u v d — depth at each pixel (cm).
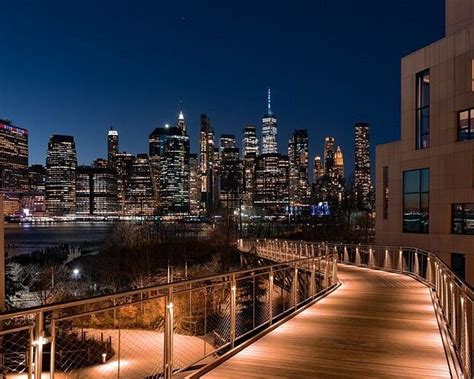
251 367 665
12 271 4512
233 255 5972
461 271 2486
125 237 6856
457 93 2556
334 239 5922
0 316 355
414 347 782
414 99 2845
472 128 2502
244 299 1391
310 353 743
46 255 7700
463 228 2489
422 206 2764
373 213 6581
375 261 3027
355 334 876
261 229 8438
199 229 9038
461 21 2830
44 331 397
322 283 1756
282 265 1045
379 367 669
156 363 848
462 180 2495
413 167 2817
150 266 4769
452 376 616
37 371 384
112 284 4366
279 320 985
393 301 1292
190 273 4591
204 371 639
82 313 440
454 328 737
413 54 2855
